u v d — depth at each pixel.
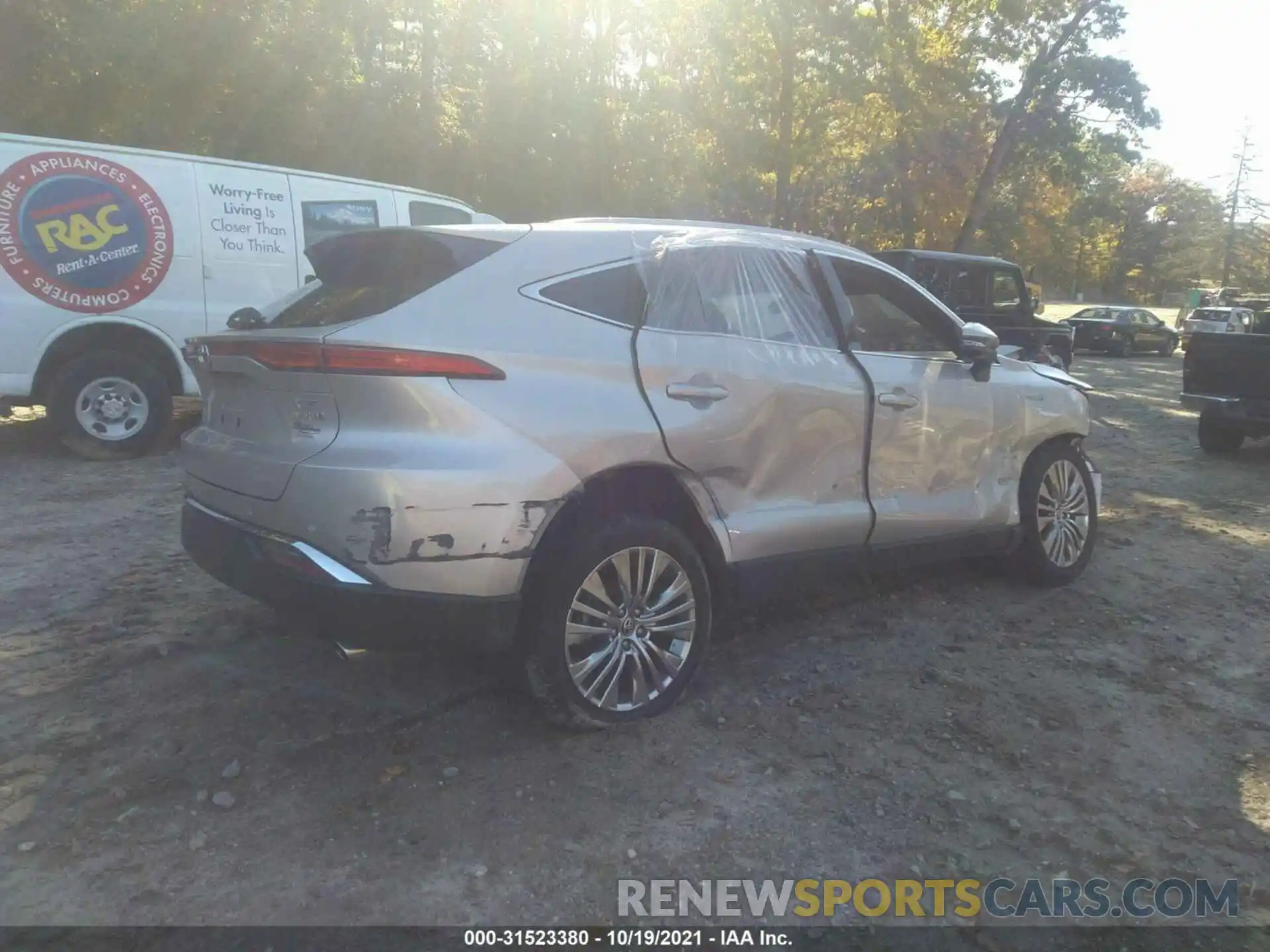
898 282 4.88
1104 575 5.88
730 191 22.09
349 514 3.23
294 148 15.23
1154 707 4.16
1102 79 27.11
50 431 8.29
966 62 25.16
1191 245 82.81
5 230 7.52
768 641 4.73
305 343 3.33
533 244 3.69
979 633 4.89
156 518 6.47
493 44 17.95
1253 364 9.80
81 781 3.38
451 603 3.31
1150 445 11.10
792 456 4.19
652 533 3.74
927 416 4.72
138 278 8.05
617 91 19.75
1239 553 6.45
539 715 3.86
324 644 4.48
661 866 3.04
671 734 3.80
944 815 3.34
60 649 4.38
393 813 3.25
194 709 3.88
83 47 12.96
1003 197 33.94
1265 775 3.66
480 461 3.30
